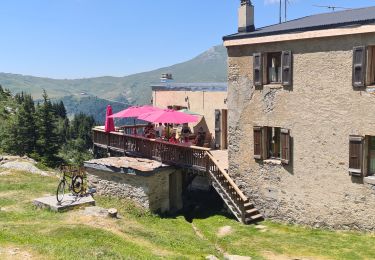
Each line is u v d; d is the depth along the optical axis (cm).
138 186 1856
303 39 1549
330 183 1545
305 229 1612
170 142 2069
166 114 2094
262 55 1700
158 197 1877
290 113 1636
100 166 1981
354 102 1451
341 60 1470
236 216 1762
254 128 1755
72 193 1866
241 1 1866
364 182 1452
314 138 1573
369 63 1415
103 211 1683
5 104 7694
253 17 1880
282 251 1373
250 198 1817
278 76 1709
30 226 1406
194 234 1603
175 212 1980
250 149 1794
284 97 1650
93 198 1955
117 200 1931
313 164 1587
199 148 1878
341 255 1303
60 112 11525
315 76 1546
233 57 1816
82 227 1402
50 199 1756
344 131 1488
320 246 1398
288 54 1606
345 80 1466
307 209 1622
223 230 1656
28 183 2147
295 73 1603
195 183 2328
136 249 1259
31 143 4928
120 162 2000
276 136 1756
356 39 1419
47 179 2295
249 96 1773
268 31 1644
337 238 1467
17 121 4981
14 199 1830
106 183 1988
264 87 1712
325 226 1575
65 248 1159
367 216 1456
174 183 2011
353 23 1395
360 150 1443
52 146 5034
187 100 2553
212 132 2388
